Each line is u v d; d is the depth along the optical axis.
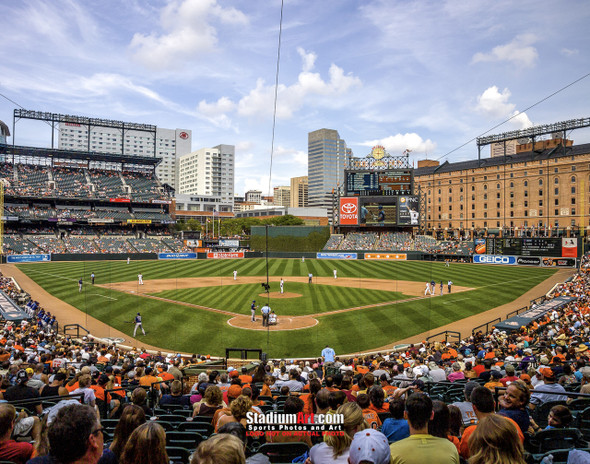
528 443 7.31
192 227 133.75
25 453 5.36
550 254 79.75
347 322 34.91
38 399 8.09
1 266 73.62
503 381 11.36
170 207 127.88
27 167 107.19
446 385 13.91
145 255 92.25
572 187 106.69
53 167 112.00
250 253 99.88
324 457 5.21
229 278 62.62
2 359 16.31
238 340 29.47
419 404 4.86
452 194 129.75
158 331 31.62
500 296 48.19
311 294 48.56
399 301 44.59
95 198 105.69
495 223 120.31
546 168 110.56
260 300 44.34
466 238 122.81
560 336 22.67
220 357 25.62
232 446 3.41
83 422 3.77
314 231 107.06
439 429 4.99
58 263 80.06
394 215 101.06
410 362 18.20
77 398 8.54
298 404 7.31
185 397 12.03
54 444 3.71
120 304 41.47
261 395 12.41
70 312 38.22
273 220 146.88
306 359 24.42
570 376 13.32
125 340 29.36
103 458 4.55
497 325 30.31
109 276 62.53
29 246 87.94
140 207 117.50
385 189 101.69
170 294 47.34
